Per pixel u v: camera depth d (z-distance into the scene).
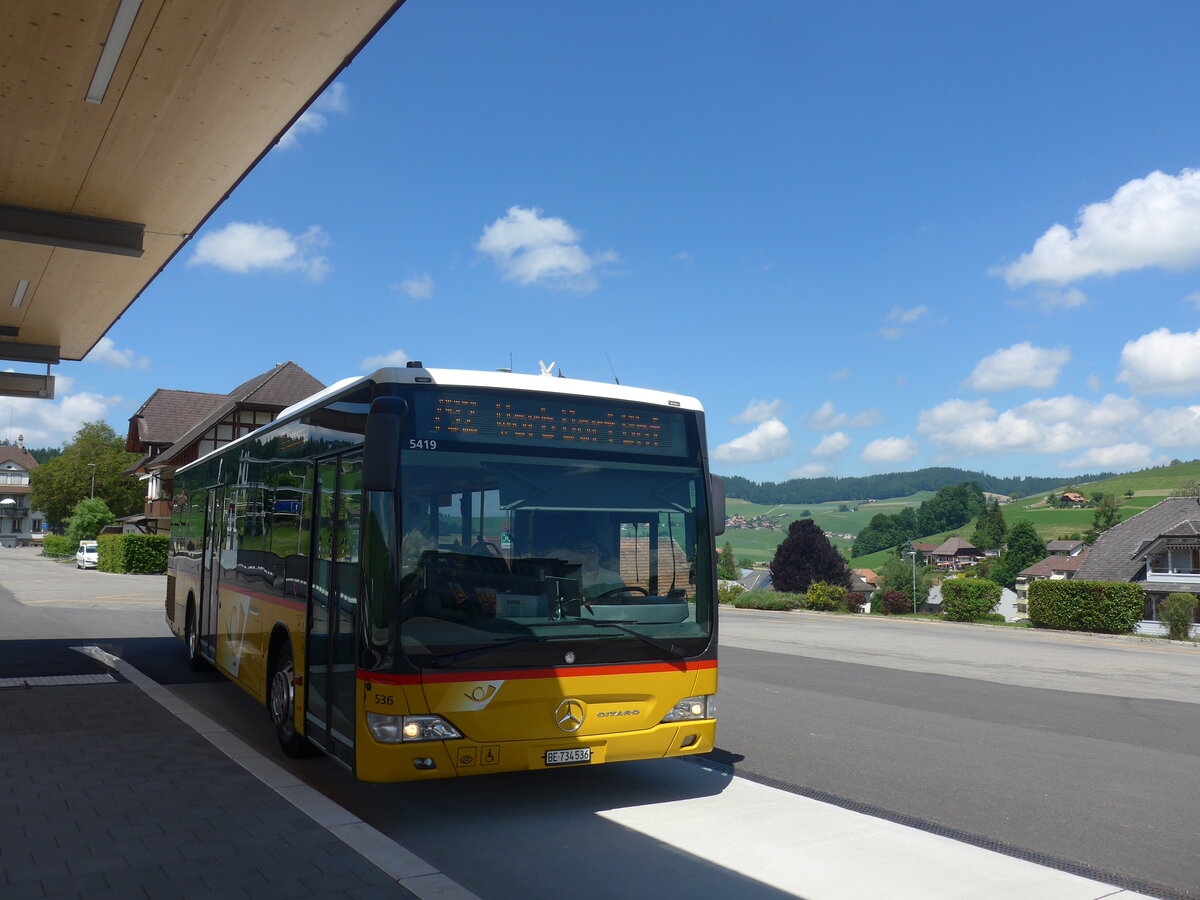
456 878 5.32
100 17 9.21
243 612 9.95
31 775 7.28
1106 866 5.77
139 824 6.00
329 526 7.10
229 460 11.31
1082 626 31.09
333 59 9.98
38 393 23.25
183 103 10.96
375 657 5.87
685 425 7.08
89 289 17.84
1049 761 8.91
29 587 39.47
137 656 15.66
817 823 6.53
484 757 5.96
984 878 5.46
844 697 13.01
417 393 6.26
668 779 7.79
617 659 6.40
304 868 5.21
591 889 5.17
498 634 6.06
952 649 21.67
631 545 6.63
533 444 6.49
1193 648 26.02
